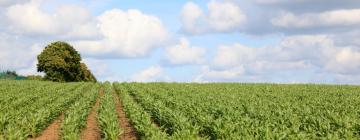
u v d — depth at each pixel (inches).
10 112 1119.6
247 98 1582.2
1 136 852.6
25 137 858.1
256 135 746.8
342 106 1294.3
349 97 1690.5
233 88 2416.3
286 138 750.5
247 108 1152.8
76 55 4138.8
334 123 911.7
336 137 760.3
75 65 4133.9
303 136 757.9
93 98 1696.6
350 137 775.7
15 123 972.6
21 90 2178.9
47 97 1686.8
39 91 2114.9
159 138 765.9
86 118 1202.0
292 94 1897.1
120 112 1417.3
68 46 4087.1
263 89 2348.7
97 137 967.6
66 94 1990.7
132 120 1063.6
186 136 770.2
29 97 1696.6
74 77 4178.2
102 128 948.6
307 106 1250.6
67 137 826.2
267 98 1683.1
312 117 951.6
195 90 2188.7
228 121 877.8
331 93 1991.9
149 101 1450.5
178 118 951.0
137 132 986.1
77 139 883.4
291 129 797.2
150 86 2632.9
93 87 2719.0
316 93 1980.8
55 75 4010.8
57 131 1047.6
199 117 978.1
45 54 3993.6
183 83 3053.6
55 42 4057.6
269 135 746.2
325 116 1007.6
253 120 945.5
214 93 1935.3
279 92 2058.3
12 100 1654.8
